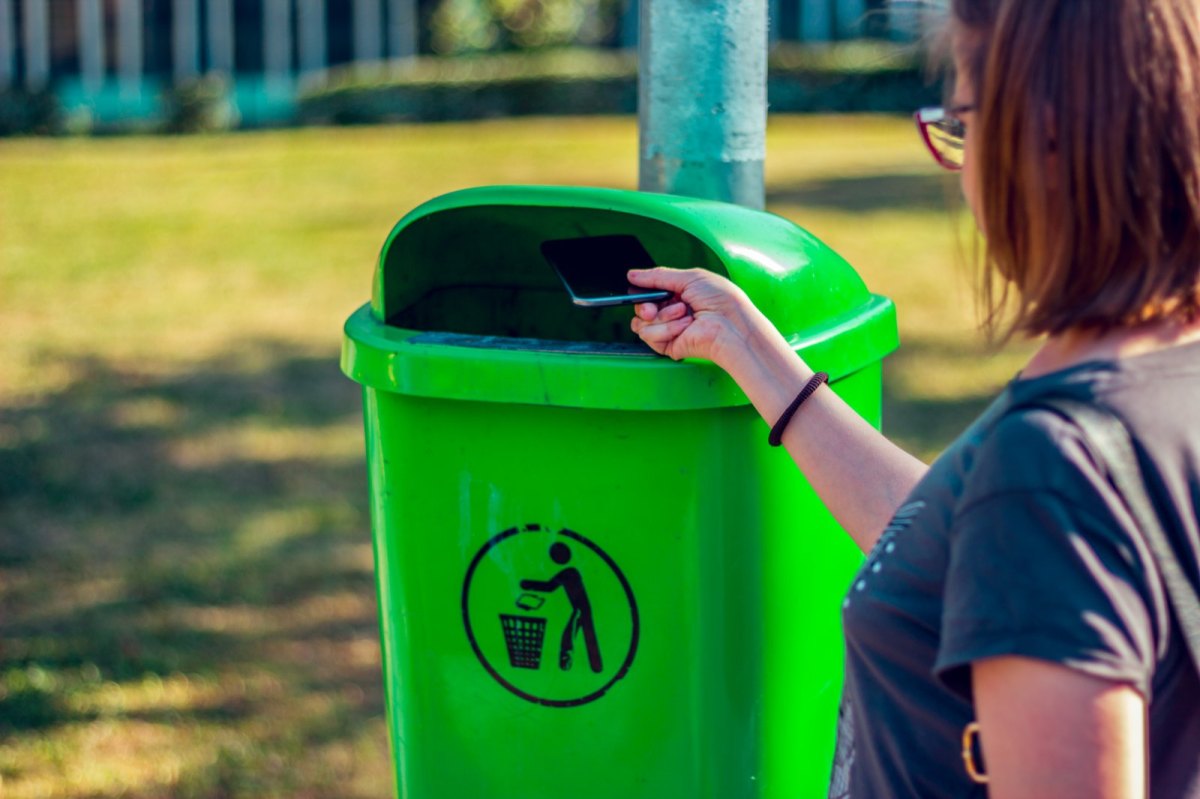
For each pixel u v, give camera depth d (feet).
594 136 48.85
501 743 5.81
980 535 3.22
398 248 5.87
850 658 3.88
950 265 25.80
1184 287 3.36
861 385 5.97
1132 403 3.27
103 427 17.98
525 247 6.50
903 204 32.55
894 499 4.69
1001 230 3.50
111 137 55.01
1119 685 3.06
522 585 5.62
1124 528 3.14
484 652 5.74
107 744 10.52
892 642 3.65
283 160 44.29
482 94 58.08
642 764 5.67
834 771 4.41
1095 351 3.41
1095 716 3.06
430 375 5.40
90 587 13.25
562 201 5.46
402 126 56.18
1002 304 3.64
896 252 27.20
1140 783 3.11
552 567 5.56
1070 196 3.31
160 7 64.49
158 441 17.46
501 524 5.57
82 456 16.87
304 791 9.95
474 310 6.57
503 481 5.52
